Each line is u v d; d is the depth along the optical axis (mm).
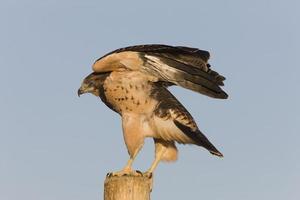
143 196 10203
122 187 10180
